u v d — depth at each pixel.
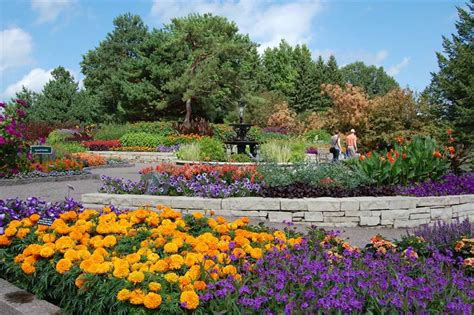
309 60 61.78
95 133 26.55
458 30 31.41
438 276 3.18
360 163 8.52
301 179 7.80
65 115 34.62
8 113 11.44
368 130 22.80
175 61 31.84
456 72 28.20
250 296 2.82
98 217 4.68
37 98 35.28
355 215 6.89
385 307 2.58
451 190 8.07
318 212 6.84
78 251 3.53
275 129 32.81
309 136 28.62
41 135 24.67
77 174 12.52
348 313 2.55
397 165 8.09
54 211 5.15
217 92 30.62
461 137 24.28
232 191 7.52
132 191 7.95
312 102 53.22
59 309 3.24
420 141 8.99
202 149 15.00
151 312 2.80
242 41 36.38
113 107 39.34
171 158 21.02
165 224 4.28
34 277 3.56
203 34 31.14
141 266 3.20
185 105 33.12
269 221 6.93
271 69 60.06
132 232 4.14
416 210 7.19
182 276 3.03
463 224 5.03
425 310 2.57
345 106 24.23
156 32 33.53
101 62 46.84
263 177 7.92
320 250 3.75
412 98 22.59
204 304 2.84
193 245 3.69
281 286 2.83
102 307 2.97
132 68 33.34
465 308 2.52
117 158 20.09
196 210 7.08
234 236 4.20
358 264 3.41
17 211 5.18
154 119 34.31
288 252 3.58
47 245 3.69
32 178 11.19
